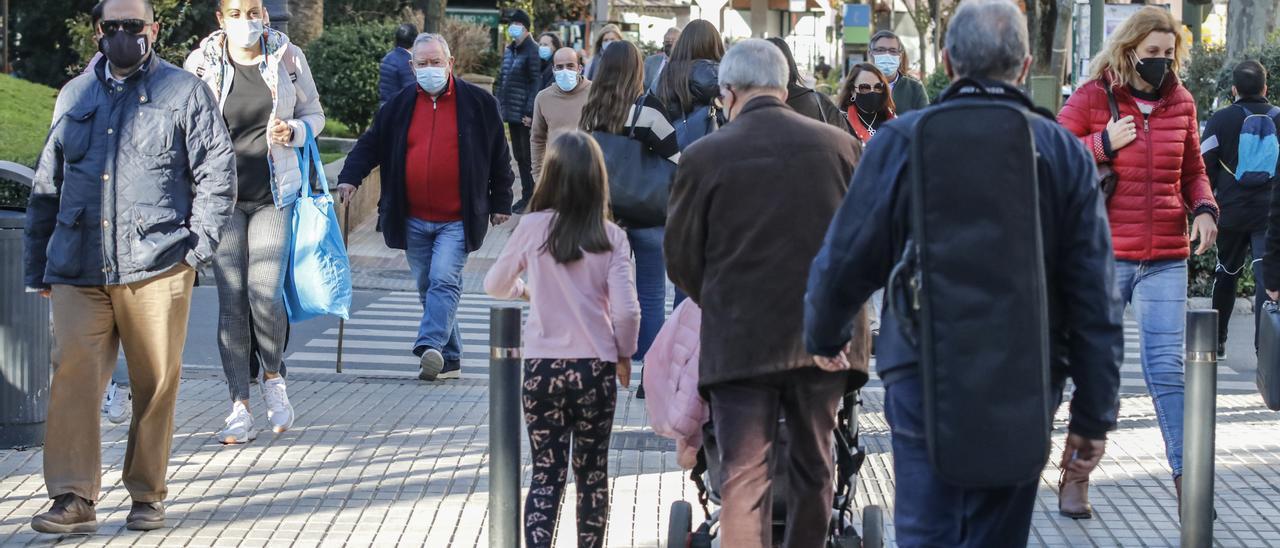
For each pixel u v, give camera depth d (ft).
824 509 18.22
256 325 29.01
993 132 13.37
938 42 152.76
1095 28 51.78
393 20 100.37
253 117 28.63
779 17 199.11
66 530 22.00
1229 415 33.19
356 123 86.89
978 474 13.26
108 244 21.59
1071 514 24.17
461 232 34.55
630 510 24.22
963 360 13.26
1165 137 23.06
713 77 30.19
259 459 27.25
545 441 20.26
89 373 22.02
